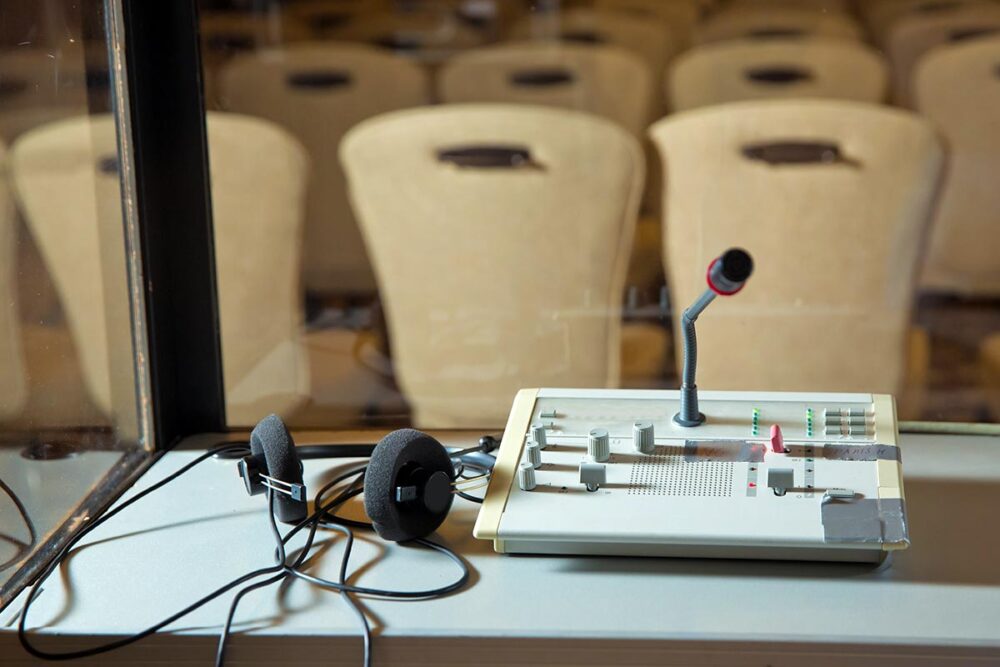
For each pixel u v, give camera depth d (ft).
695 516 3.66
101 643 3.42
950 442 4.93
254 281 5.16
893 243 5.00
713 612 3.44
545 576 3.73
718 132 5.01
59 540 4.10
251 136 5.00
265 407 5.30
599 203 5.12
